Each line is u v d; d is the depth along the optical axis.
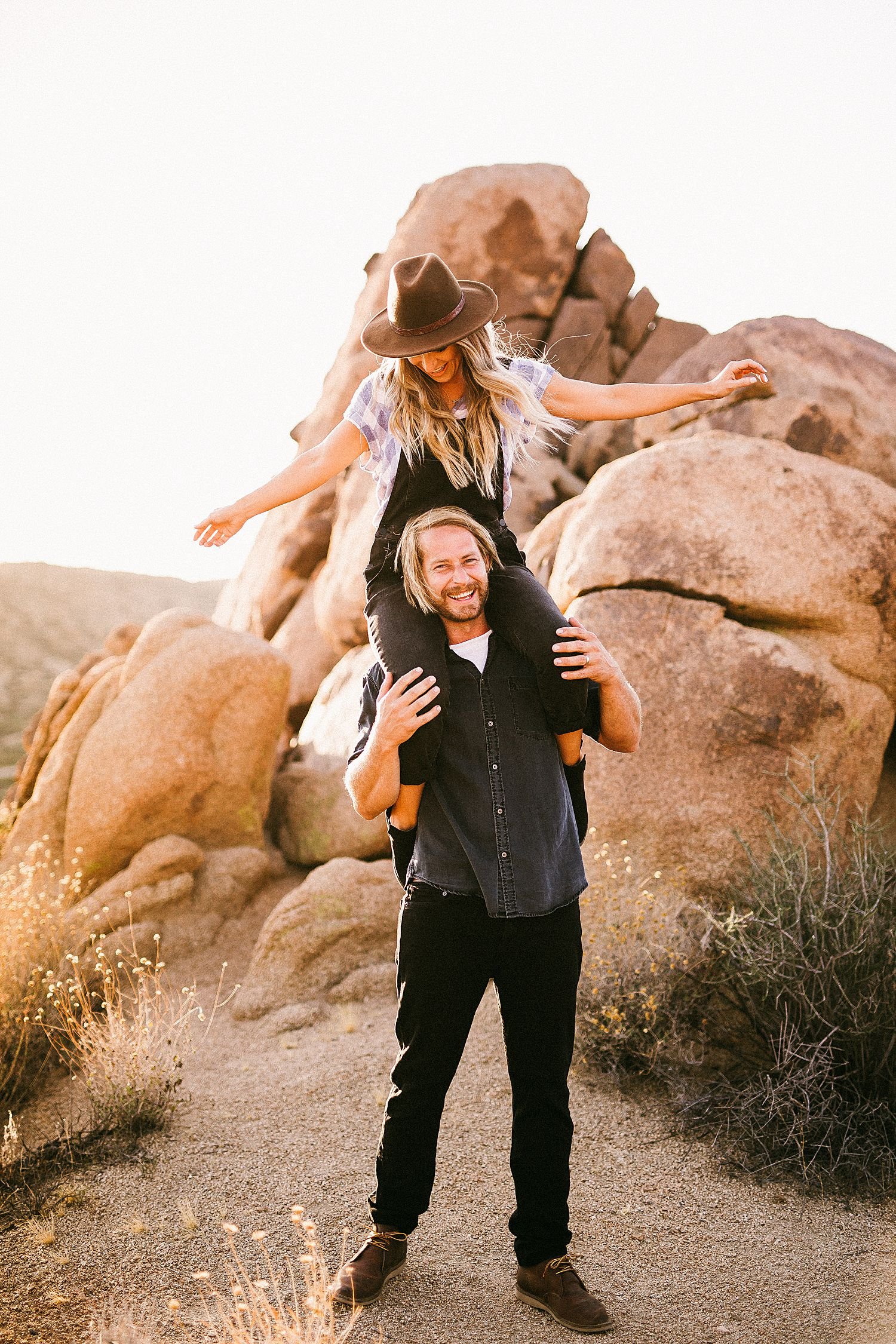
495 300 3.01
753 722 5.44
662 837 5.37
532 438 3.21
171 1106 4.40
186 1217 3.54
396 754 2.89
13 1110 4.63
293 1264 3.27
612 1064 4.53
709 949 4.73
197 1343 2.83
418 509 3.08
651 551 5.73
